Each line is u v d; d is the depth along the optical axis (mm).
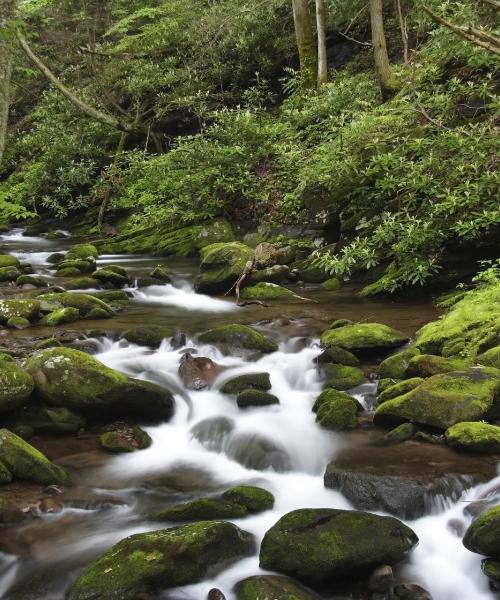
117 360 6016
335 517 3379
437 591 3158
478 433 4172
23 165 18078
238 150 11922
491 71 8852
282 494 4039
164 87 16000
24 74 20406
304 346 6410
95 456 4516
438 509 3688
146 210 13141
